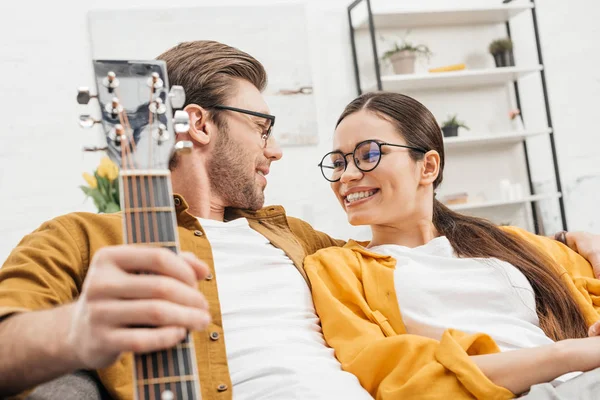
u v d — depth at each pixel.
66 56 3.61
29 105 3.53
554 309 1.43
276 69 3.84
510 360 1.09
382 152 1.48
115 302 0.60
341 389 1.13
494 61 4.23
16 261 1.08
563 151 4.30
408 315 1.32
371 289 1.37
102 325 0.60
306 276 1.41
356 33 4.00
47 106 3.55
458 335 1.18
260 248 1.38
